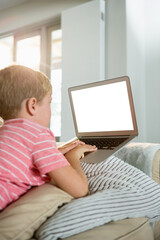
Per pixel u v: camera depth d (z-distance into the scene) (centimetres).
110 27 293
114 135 110
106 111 115
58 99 342
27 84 62
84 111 125
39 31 369
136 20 304
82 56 299
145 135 304
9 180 56
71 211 50
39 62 364
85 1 316
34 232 53
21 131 58
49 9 351
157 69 305
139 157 83
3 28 396
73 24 309
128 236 52
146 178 67
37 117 65
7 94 62
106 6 297
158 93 302
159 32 308
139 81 300
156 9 312
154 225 76
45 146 58
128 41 282
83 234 49
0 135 59
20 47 385
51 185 60
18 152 56
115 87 112
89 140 114
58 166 56
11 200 57
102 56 291
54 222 49
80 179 59
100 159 77
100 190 63
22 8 379
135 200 58
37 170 61
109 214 53
